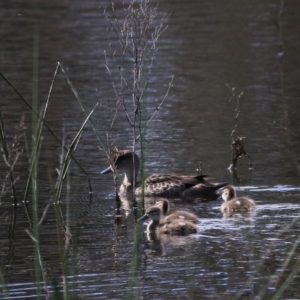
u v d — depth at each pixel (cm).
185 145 3753
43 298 2039
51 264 2300
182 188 3198
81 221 2762
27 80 5162
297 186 3116
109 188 3222
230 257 2327
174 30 6525
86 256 2362
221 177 3306
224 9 7344
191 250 2402
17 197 3036
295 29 6525
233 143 3409
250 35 6381
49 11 7312
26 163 3444
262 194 3030
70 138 3853
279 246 2412
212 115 4284
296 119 4125
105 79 5134
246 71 5312
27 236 2588
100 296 2041
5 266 2289
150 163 3500
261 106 4438
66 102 4581
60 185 2953
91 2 7606
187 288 2091
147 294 2050
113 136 3894
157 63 5550
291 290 2077
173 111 4378
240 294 2050
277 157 3531
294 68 5369
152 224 2669
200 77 5181
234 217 2777
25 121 4131
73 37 6341
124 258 2341
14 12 7325
